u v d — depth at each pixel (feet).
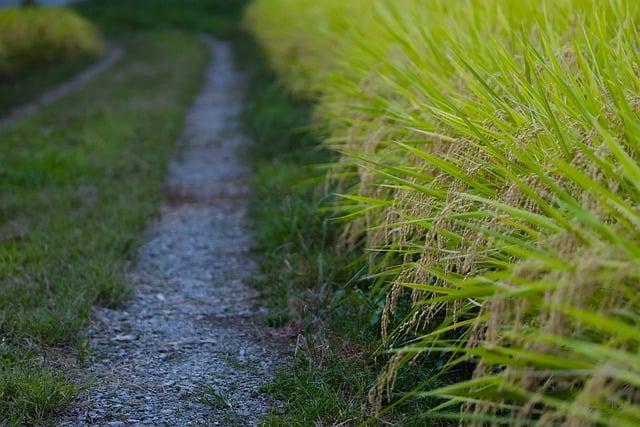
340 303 13.23
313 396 10.52
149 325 13.64
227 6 103.14
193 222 19.93
